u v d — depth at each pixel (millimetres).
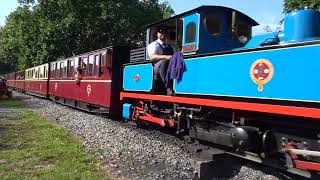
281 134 6461
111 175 6898
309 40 6055
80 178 6496
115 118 14469
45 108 19031
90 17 34281
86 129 11578
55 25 33531
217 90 7449
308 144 6004
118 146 9125
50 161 7598
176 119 9320
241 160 7703
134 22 36031
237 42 9305
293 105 5879
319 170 5633
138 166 7535
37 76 30938
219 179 7086
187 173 7230
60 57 35031
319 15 6609
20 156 7871
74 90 19234
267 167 7227
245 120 7238
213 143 8422
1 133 10586
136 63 11297
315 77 5527
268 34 7586
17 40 44875
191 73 8320
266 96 6312
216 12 8992
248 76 6695
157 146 9141
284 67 6004
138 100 11875
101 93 15258
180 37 9469
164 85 10117
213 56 7609
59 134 10430
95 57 16141
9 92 27828
